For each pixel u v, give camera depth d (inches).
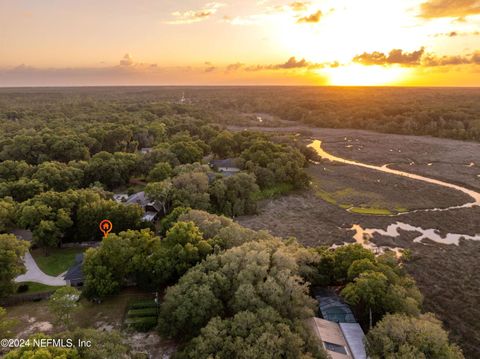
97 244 2822.3
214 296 1847.9
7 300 2114.9
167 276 2118.6
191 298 1812.3
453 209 3924.7
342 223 3612.2
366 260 2213.3
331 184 4783.5
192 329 1787.6
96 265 2148.1
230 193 3791.8
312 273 2271.2
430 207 3986.2
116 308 2058.3
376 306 1959.9
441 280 2588.6
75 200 2903.5
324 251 2527.1
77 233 2817.4
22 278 2363.4
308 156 5915.4
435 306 2306.8
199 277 1919.3
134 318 1942.7
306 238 3282.5
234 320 1643.7
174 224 2461.9
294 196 4362.7
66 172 3863.2
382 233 3388.3
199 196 3472.0
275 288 1793.8
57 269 2479.1
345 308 2039.9
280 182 4544.8
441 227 3494.1
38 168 3956.7
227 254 2052.2
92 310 2042.3
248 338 1531.7
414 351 1521.9
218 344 1542.8
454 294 2427.4
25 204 2780.5
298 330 1653.5
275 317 1660.9
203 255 2209.6
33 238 2571.4
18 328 1893.5
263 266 1939.0
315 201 4207.7
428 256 2935.5
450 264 2810.0
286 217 3767.2
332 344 1754.4
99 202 2928.2
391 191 4493.1
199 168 4109.3
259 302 1739.7
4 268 2071.9
